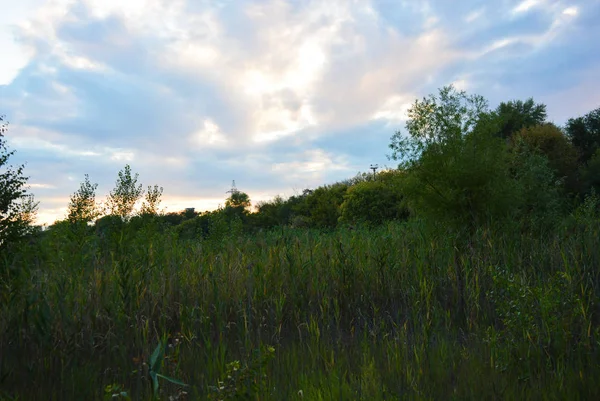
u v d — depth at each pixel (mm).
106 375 5168
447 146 9141
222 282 7340
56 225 9336
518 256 7492
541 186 11000
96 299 6410
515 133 27062
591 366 4770
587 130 33781
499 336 5516
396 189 9938
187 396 4625
